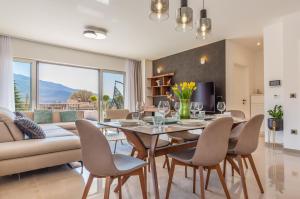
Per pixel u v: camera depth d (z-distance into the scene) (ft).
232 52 16.58
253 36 15.35
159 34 14.60
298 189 6.75
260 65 19.65
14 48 15.30
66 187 7.07
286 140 12.06
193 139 8.30
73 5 10.33
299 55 11.53
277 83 12.95
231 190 6.74
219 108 8.89
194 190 6.68
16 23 12.58
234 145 7.00
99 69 20.76
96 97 20.54
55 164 8.04
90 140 4.59
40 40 15.89
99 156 4.56
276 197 6.20
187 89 7.93
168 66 21.21
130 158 5.71
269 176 7.91
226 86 15.84
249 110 18.98
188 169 8.85
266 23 12.87
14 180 7.62
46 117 14.88
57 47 17.42
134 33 14.38
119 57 21.71
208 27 8.10
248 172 8.38
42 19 11.99
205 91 16.74
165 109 6.74
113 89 21.85
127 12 11.08
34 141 7.99
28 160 7.45
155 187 5.57
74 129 14.42
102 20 12.14
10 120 8.21
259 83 19.72
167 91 21.18
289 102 11.97
